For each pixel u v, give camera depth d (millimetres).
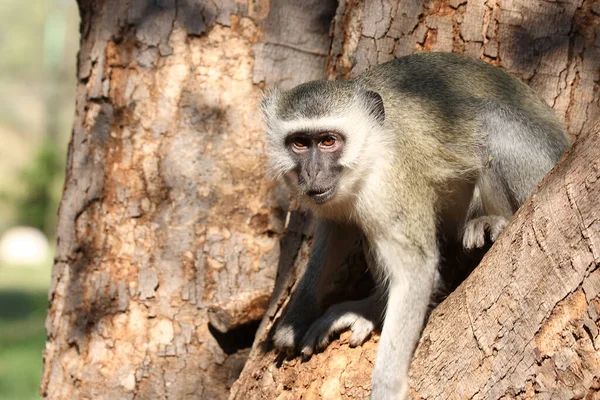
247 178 9438
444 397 6484
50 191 41906
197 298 9406
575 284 5676
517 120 7633
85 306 9664
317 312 8219
